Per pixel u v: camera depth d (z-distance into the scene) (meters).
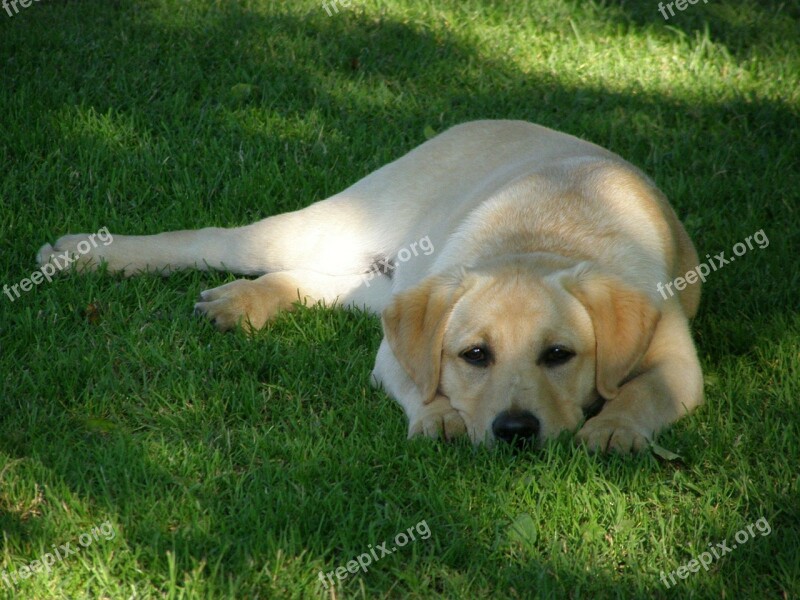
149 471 5.65
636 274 6.50
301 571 5.02
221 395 6.38
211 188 8.86
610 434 5.87
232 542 5.13
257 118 9.97
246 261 7.99
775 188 9.34
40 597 4.84
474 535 5.30
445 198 7.95
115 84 10.11
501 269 6.15
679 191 9.19
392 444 5.96
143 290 7.53
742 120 10.53
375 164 9.35
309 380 6.62
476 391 5.98
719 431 6.12
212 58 10.88
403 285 7.47
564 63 11.48
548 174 7.27
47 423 6.02
